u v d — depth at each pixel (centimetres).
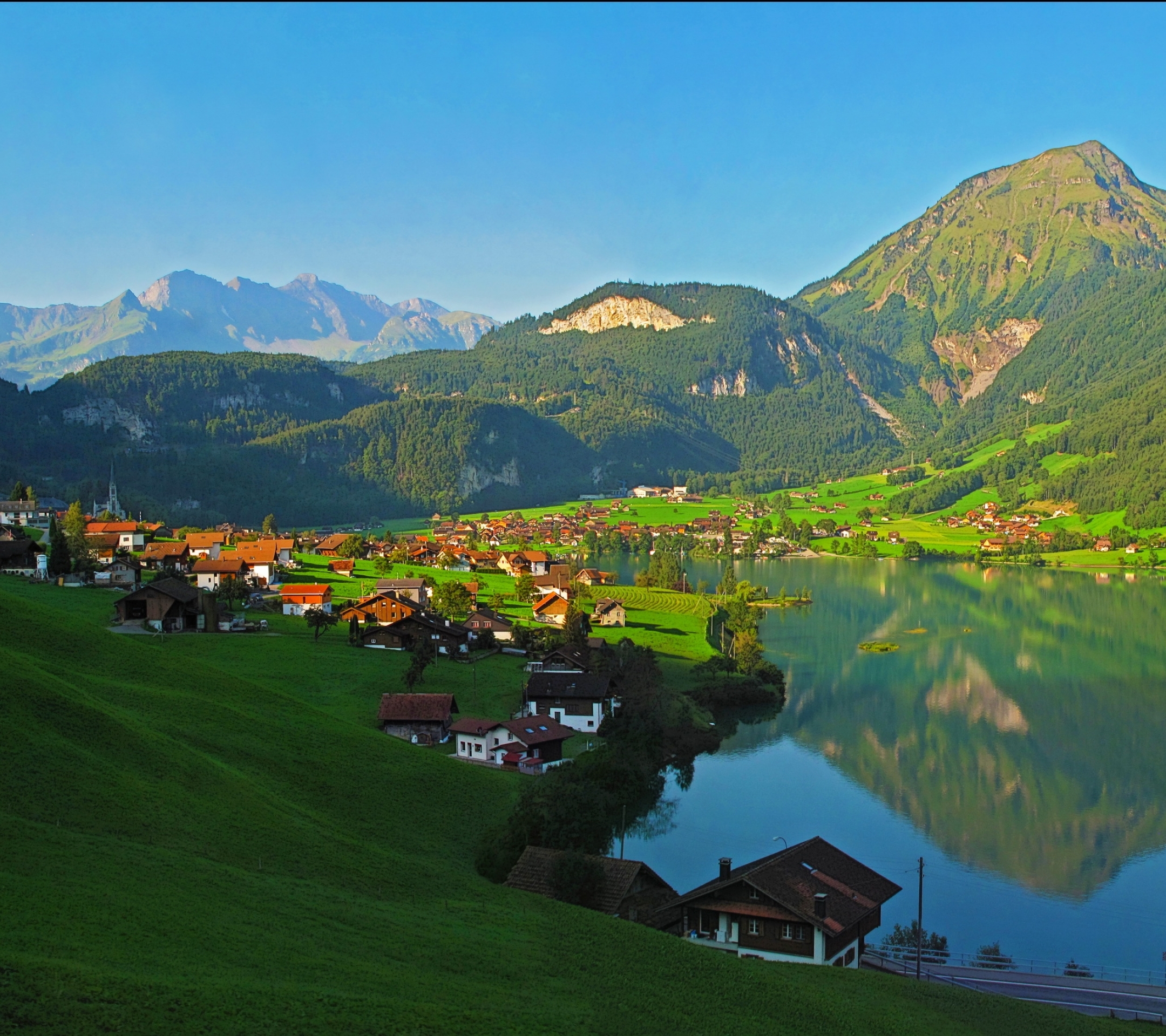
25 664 7625
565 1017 4556
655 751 11238
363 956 4806
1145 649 18712
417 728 10219
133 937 4325
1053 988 6444
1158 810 10438
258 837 6184
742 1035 4725
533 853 6831
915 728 13350
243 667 11650
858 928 6500
